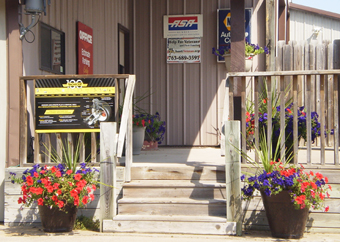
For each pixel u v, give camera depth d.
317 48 7.75
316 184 4.19
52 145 5.43
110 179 4.47
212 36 8.34
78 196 4.25
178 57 8.43
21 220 4.82
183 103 8.45
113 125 4.48
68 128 4.86
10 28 4.92
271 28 7.94
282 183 4.10
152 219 4.40
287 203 4.16
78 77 4.85
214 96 8.36
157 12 8.52
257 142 4.76
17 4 4.92
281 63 7.95
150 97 8.54
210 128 8.38
